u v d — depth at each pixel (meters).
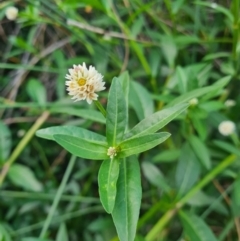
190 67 0.16
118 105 0.10
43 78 0.22
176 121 0.19
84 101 0.19
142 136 0.10
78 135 0.11
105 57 0.20
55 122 0.20
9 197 0.19
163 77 0.20
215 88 0.13
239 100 0.18
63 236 0.16
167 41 0.19
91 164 0.20
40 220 0.19
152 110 0.15
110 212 0.10
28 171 0.18
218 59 0.20
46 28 0.22
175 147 0.19
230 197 0.18
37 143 0.21
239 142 0.16
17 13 0.18
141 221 0.16
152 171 0.16
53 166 0.21
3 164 0.18
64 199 0.19
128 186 0.11
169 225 0.18
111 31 0.20
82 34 0.19
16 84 0.21
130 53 0.21
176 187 0.16
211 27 0.21
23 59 0.22
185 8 0.20
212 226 0.18
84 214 0.20
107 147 0.11
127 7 0.20
